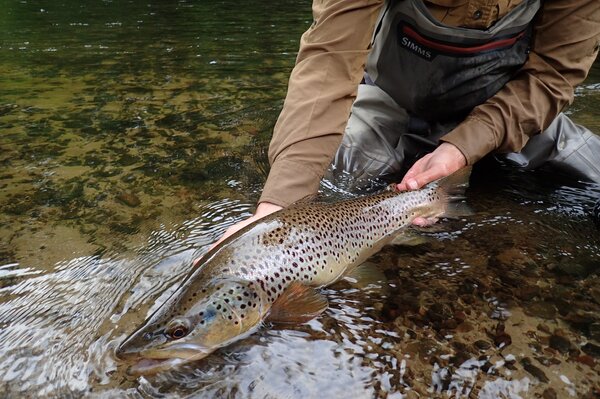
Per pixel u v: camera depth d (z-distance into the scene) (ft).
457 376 1.76
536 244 2.51
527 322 2.00
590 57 2.93
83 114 4.33
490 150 2.82
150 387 1.69
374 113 3.32
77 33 8.10
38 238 2.50
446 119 3.24
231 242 2.04
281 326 1.97
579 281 2.24
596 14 2.83
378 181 3.06
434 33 2.82
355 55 2.46
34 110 4.43
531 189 3.05
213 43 7.43
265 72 5.79
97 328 1.93
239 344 1.88
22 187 3.01
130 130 3.95
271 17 9.75
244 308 1.93
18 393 1.66
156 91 5.02
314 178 2.40
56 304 2.05
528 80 2.90
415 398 1.68
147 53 6.75
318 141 2.39
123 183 3.07
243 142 3.71
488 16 2.75
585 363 1.81
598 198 2.95
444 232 2.61
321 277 2.19
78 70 5.87
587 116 4.27
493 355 1.84
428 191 2.71
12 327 1.93
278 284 2.05
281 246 2.10
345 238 2.32
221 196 2.92
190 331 1.82
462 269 2.32
